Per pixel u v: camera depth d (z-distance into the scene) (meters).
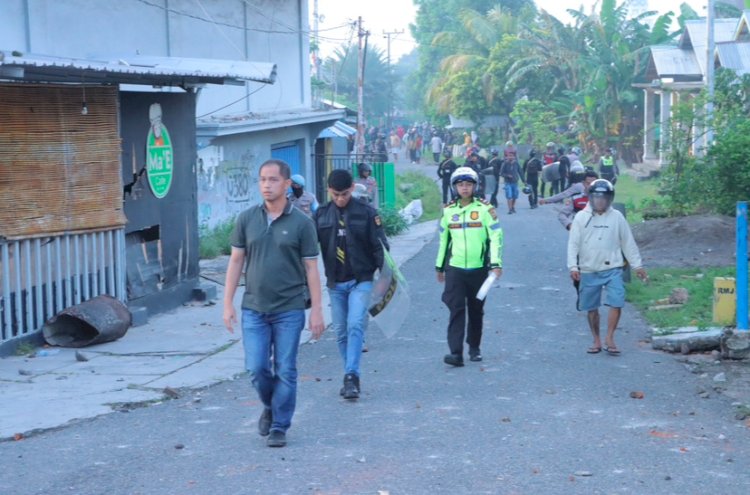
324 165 31.22
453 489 5.99
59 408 8.29
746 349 9.96
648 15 50.56
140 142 13.11
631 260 10.33
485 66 60.91
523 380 9.28
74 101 11.49
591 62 48.44
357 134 43.25
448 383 9.20
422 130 79.06
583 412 7.98
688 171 22.73
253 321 6.87
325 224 8.60
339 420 7.80
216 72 12.89
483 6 84.38
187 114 14.39
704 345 10.38
